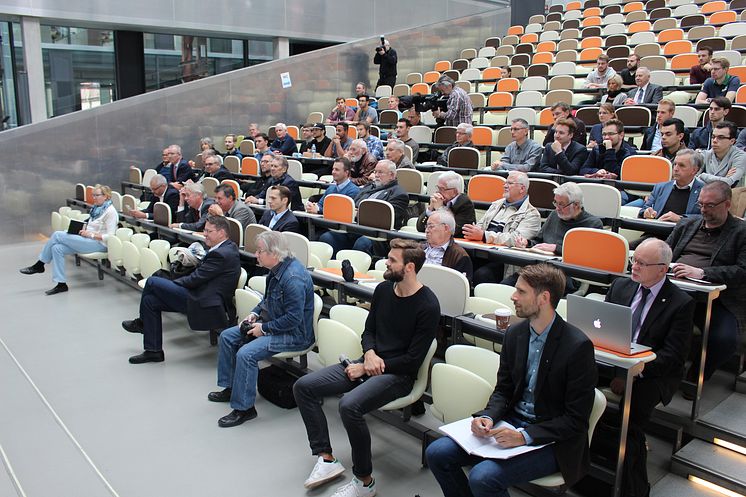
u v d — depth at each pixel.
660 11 12.45
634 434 2.70
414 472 3.10
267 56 13.59
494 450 2.38
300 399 3.07
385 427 3.60
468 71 11.70
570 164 5.86
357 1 13.97
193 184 6.37
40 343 4.99
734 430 3.02
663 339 2.91
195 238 5.55
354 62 12.97
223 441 3.44
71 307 5.98
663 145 5.36
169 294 4.51
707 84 7.14
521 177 4.74
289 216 5.53
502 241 4.52
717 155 4.78
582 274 3.69
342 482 3.04
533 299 2.46
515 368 2.58
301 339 3.75
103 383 4.22
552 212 4.51
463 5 16.23
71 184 9.88
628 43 11.12
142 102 10.42
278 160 6.85
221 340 3.92
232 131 11.48
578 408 2.38
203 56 12.80
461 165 6.71
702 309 3.12
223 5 12.03
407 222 5.93
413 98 8.58
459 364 2.96
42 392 4.07
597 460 2.69
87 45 11.42
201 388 4.14
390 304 3.15
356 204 6.07
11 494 2.95
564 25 13.68
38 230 9.62
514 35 14.24
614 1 14.68
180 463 3.21
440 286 3.55
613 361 2.54
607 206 4.52
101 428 3.58
